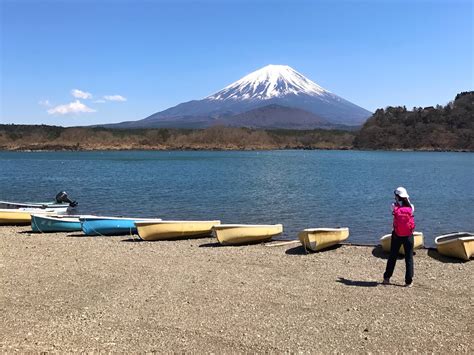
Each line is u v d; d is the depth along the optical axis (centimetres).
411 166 9125
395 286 1178
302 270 1345
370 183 5122
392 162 10919
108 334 849
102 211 2838
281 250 1642
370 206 3158
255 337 841
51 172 6800
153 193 3931
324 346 805
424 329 885
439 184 5094
